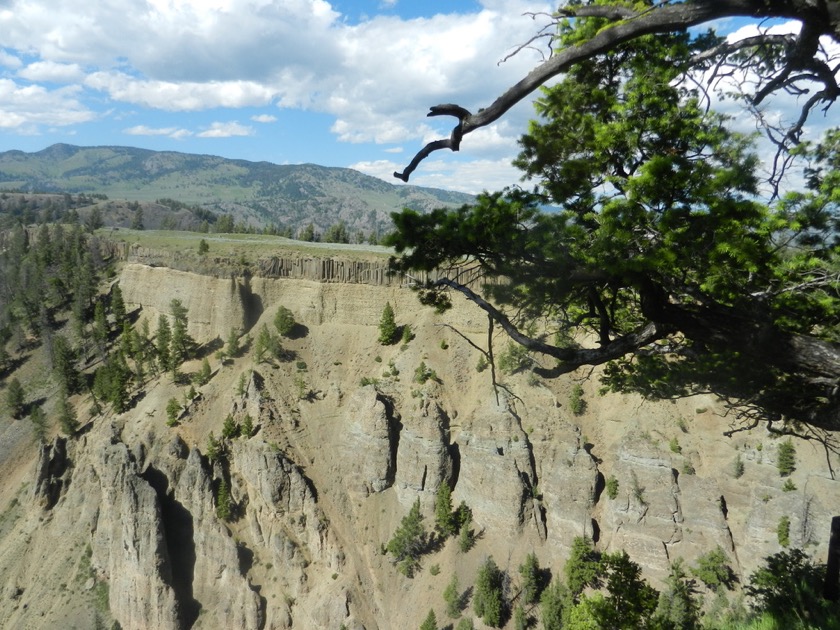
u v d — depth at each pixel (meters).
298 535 85.38
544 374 15.81
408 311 106.38
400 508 86.25
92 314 137.38
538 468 81.56
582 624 16.42
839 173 13.41
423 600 76.50
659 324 13.72
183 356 107.12
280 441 90.56
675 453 76.69
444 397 91.75
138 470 87.50
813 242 14.73
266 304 112.69
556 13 9.48
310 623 78.06
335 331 107.94
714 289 13.52
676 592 62.69
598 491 78.56
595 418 85.88
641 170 12.88
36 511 97.12
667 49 13.79
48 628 83.94
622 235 12.34
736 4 8.00
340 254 117.50
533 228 13.66
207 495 86.38
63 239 174.62
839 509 65.25
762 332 12.03
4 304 163.50
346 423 92.88
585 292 15.63
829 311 14.45
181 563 84.62
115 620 83.62
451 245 14.38
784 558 20.69
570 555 74.44
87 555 89.81
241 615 80.44
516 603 72.25
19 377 129.75
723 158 13.60
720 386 18.86
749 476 72.19
